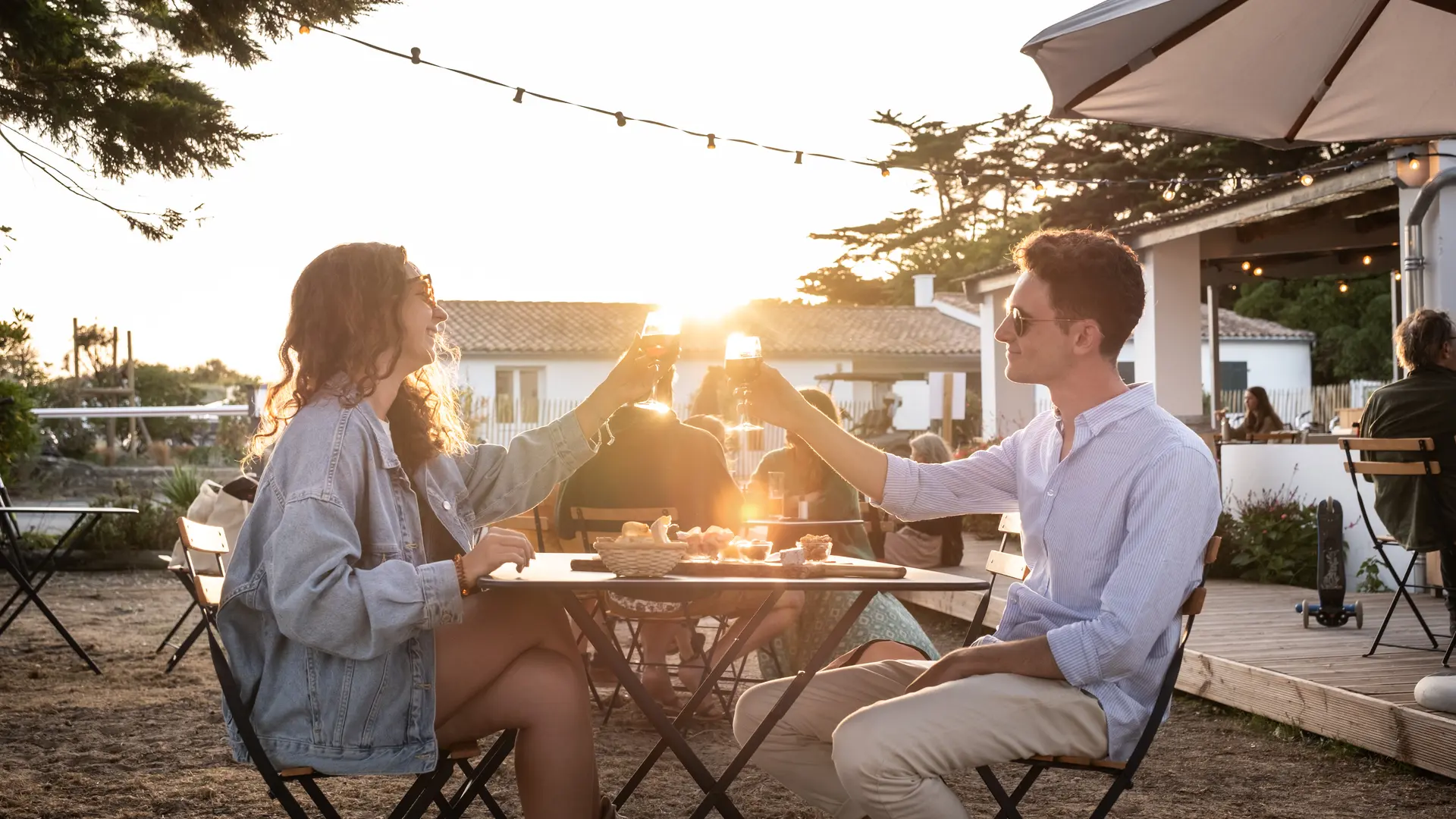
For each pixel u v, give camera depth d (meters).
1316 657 5.32
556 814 2.49
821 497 4.85
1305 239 13.34
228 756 4.48
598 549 2.48
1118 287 2.53
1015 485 2.84
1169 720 5.28
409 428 2.76
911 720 2.38
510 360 32.66
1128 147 37.50
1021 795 2.50
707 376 8.35
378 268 2.52
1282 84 4.40
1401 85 4.41
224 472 23.28
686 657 5.53
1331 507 6.18
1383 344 32.81
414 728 2.38
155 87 10.79
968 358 34.66
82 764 4.34
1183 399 13.28
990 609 7.20
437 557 2.76
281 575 2.29
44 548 11.56
